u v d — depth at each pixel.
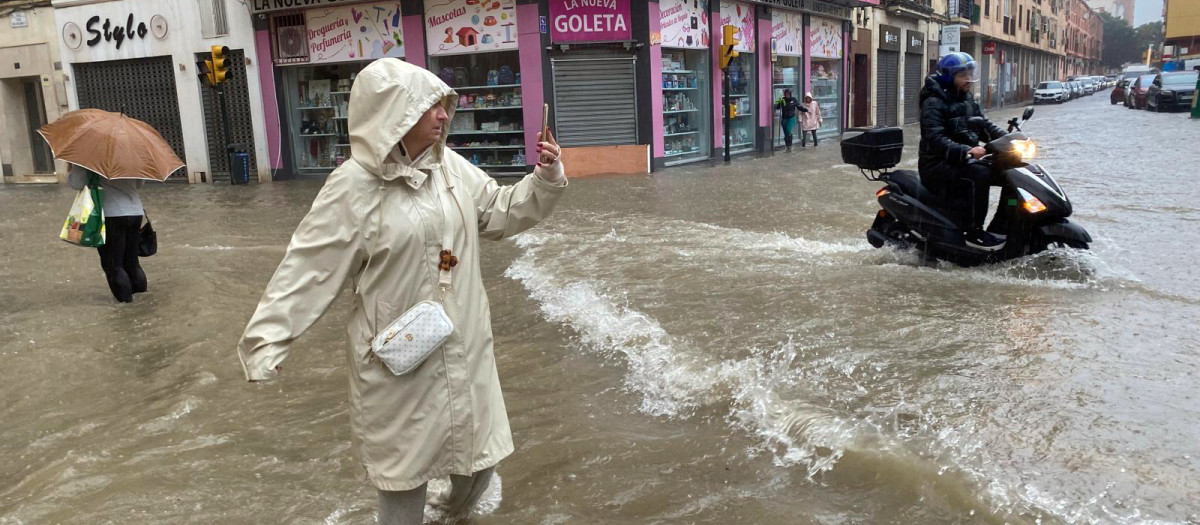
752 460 3.44
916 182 7.11
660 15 18.81
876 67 32.28
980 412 3.71
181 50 20.69
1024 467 3.15
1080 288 5.99
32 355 5.64
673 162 19.80
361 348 2.62
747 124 23.16
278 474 3.60
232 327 6.19
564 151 17.83
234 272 8.29
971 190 6.74
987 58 49.34
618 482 3.34
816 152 22.27
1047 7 73.44
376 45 19.16
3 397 4.85
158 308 6.89
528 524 3.04
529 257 8.27
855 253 7.76
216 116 20.89
